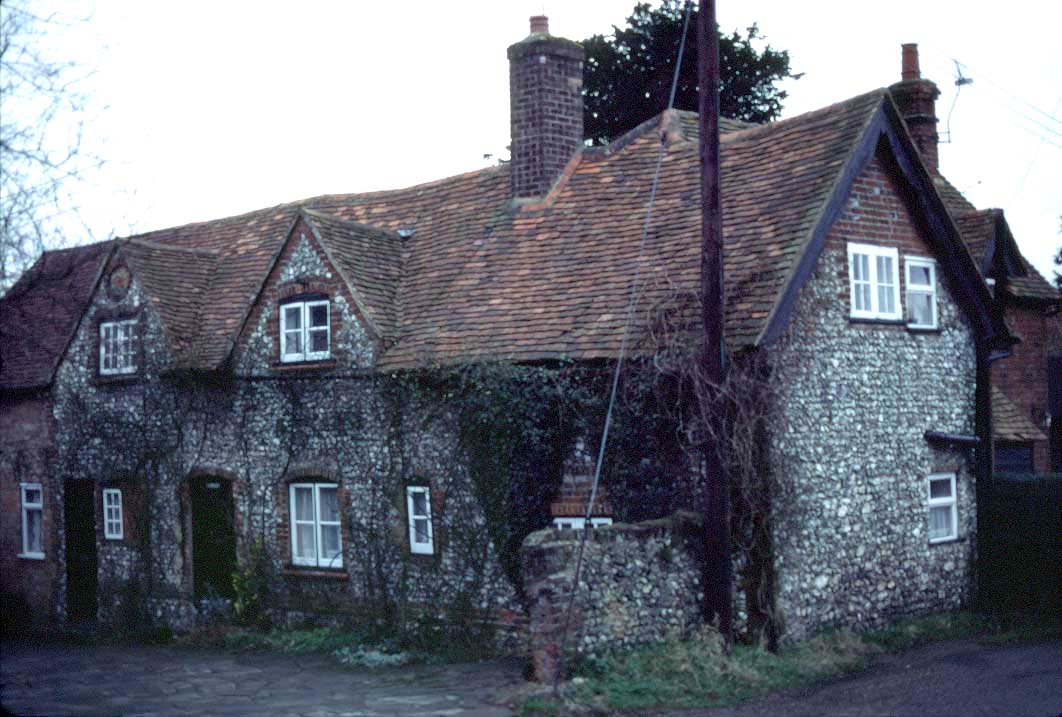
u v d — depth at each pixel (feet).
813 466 52.03
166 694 45.34
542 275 60.18
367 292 62.34
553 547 43.19
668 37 110.93
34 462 79.20
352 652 54.95
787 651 48.42
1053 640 53.88
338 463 61.57
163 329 70.44
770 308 49.21
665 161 64.90
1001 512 63.31
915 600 57.88
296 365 63.31
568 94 68.44
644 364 50.88
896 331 57.98
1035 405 81.15
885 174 58.23
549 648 42.83
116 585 72.90
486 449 54.70
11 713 40.96
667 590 46.83
